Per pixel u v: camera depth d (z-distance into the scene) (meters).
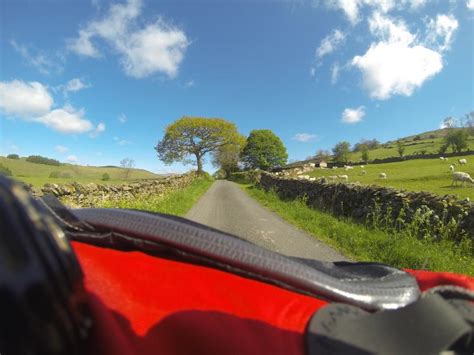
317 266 1.15
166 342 0.68
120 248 1.04
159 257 1.01
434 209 7.70
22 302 0.38
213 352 0.68
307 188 15.81
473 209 6.88
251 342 0.72
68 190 9.07
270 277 0.92
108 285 0.82
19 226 0.42
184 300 0.81
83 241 1.08
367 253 6.48
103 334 0.57
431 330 0.67
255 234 8.62
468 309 0.83
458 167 36.81
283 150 79.50
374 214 8.91
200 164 52.34
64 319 0.44
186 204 15.23
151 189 16.44
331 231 8.57
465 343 0.68
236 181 54.53
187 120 49.69
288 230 9.19
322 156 87.62
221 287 0.88
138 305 0.77
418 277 1.18
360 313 0.80
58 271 0.45
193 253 0.97
